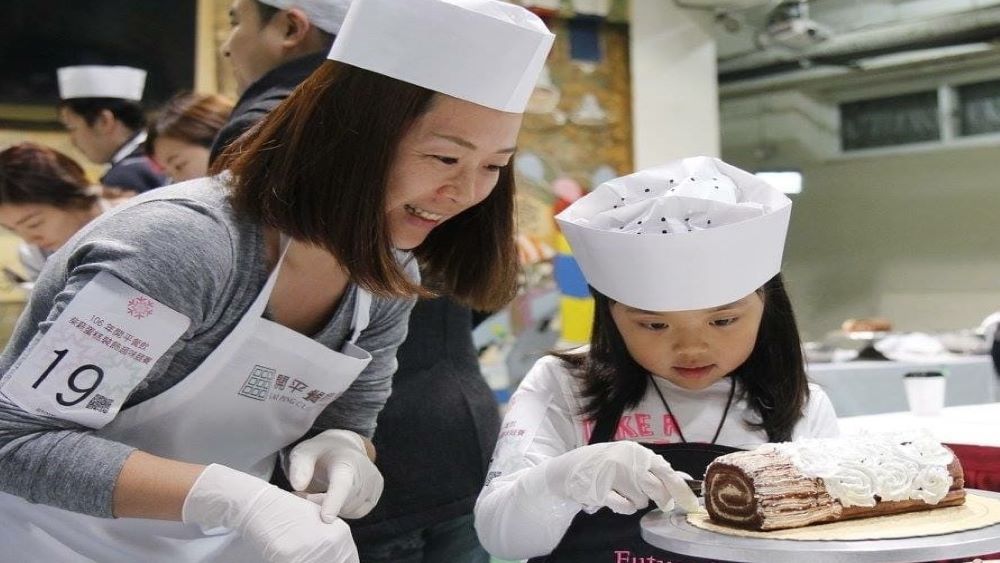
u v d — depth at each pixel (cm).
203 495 110
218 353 118
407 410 170
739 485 120
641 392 147
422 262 139
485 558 185
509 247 136
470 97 110
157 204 115
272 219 113
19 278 319
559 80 515
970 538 108
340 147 110
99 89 322
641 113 538
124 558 126
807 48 638
